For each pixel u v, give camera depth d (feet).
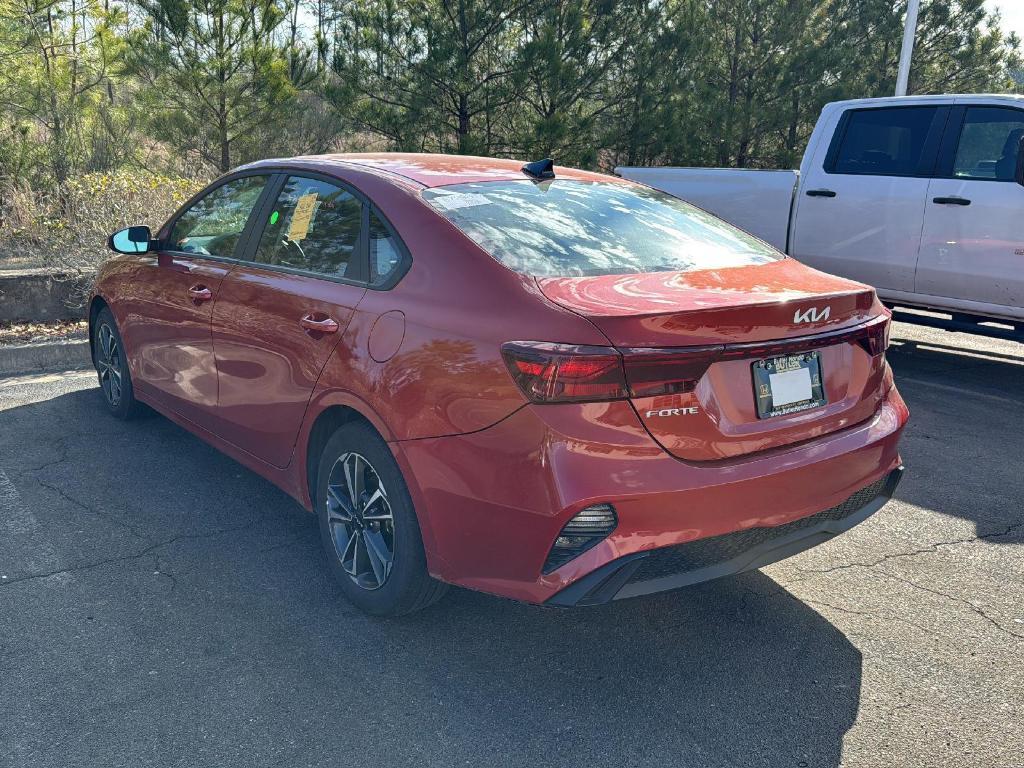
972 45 75.56
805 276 10.53
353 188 11.17
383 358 9.55
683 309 8.30
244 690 9.04
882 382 10.41
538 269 9.32
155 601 10.69
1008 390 21.42
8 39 41.86
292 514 13.28
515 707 8.92
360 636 10.09
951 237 20.72
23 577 11.16
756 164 67.21
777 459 8.89
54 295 23.73
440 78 48.29
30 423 16.88
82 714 8.57
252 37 49.44
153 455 15.39
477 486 8.57
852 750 8.39
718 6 63.41
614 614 10.77
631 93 53.21
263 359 11.64
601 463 8.04
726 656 9.93
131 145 49.16
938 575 11.93
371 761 8.07
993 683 9.50
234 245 13.08
